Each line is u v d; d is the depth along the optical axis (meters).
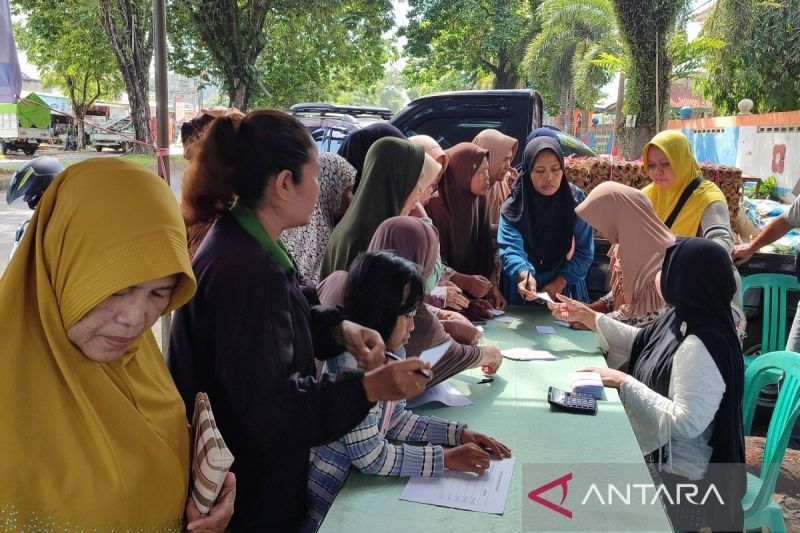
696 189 3.71
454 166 3.46
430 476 1.77
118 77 24.69
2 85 4.23
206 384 1.53
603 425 2.15
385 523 1.55
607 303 3.58
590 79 18.52
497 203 4.17
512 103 5.61
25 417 1.18
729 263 2.45
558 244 3.56
